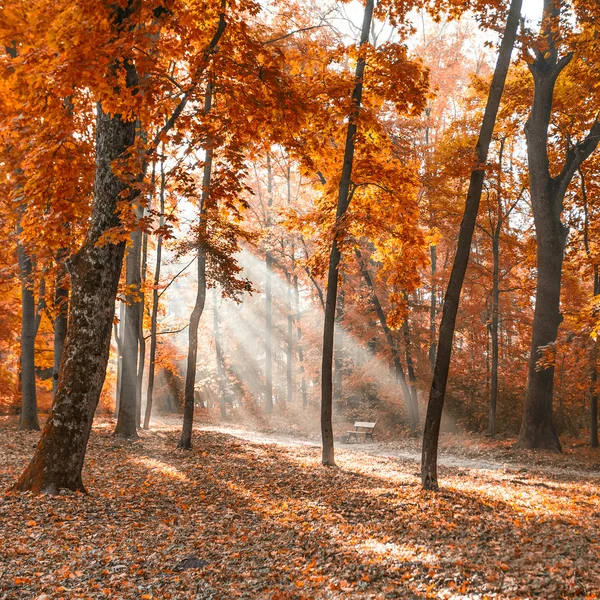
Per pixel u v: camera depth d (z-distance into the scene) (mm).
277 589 5957
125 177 8117
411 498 10445
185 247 16656
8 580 5590
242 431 27297
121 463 13336
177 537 7617
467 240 11688
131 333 18859
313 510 9445
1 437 15734
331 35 16906
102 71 6941
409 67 12523
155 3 7227
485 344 27438
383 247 16344
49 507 8102
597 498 10891
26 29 6387
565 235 20703
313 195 22906
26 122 8070
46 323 24688
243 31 8625
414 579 6117
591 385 18031
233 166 8453
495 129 22797
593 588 5457
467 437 23719
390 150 15641
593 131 20469
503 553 6855
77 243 11859
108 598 5488
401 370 25875
